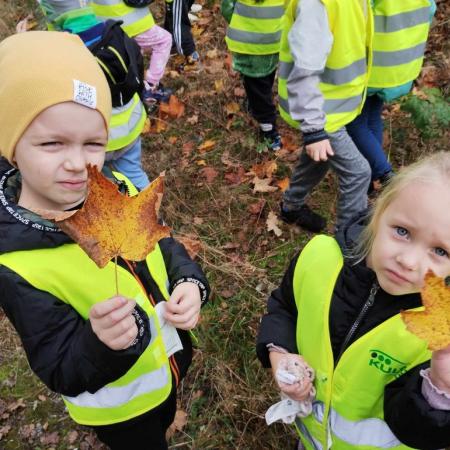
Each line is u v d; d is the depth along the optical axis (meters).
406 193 0.61
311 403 0.81
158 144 2.03
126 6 1.80
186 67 2.39
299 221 1.60
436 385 0.59
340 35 1.18
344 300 0.74
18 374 1.36
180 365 0.88
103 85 0.70
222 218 1.70
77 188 0.68
